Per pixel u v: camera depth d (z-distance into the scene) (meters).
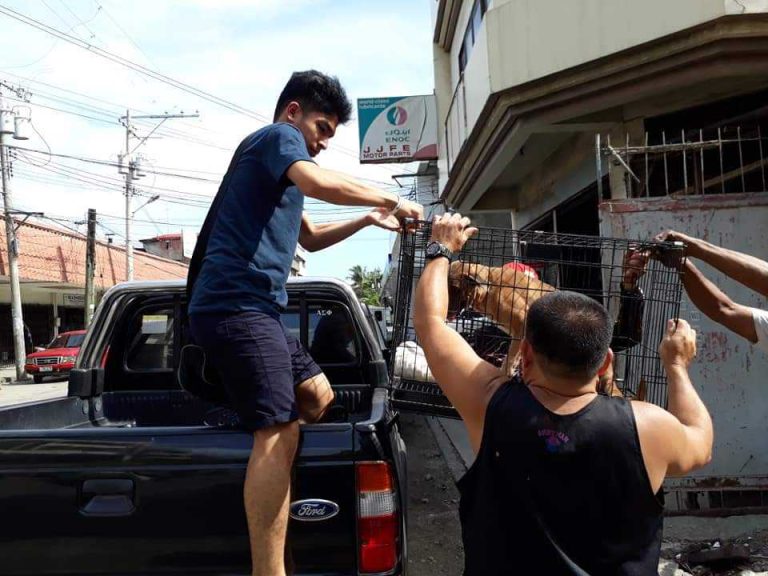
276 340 2.16
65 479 2.10
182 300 3.90
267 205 2.23
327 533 2.08
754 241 4.30
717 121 5.98
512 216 11.30
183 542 2.08
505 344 2.48
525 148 8.25
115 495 2.09
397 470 2.28
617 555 1.36
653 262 2.52
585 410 1.44
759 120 5.58
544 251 2.54
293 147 2.19
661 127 6.19
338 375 4.01
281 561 2.01
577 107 6.19
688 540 4.00
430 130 13.55
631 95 5.81
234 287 2.16
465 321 2.49
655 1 5.35
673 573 3.64
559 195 8.27
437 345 1.70
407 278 2.38
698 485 4.29
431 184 16.36
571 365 1.43
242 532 2.06
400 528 2.17
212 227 2.29
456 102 10.10
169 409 3.79
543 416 1.44
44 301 28.06
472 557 1.46
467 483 1.55
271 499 2.01
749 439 4.27
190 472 2.09
